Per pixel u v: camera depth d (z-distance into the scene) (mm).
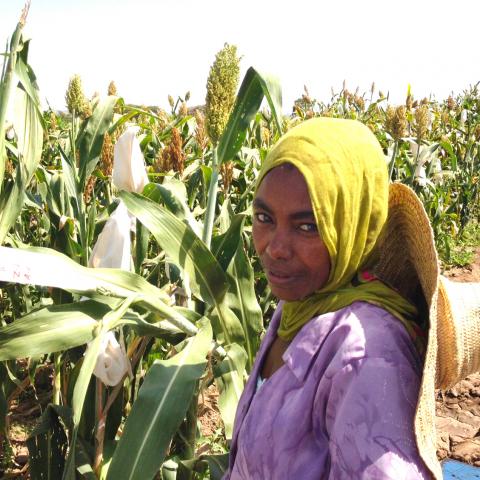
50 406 2332
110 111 3389
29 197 3918
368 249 1241
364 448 990
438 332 1200
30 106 2494
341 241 1186
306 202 1162
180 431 2439
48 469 2377
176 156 3580
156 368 1892
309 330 1188
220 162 2512
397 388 1020
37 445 2369
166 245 2148
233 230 2469
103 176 3805
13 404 3967
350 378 1048
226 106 2469
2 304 4074
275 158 1202
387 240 1325
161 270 3070
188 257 2182
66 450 2475
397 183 1288
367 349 1061
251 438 1226
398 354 1058
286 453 1153
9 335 1882
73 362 2721
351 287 1228
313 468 1133
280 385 1209
